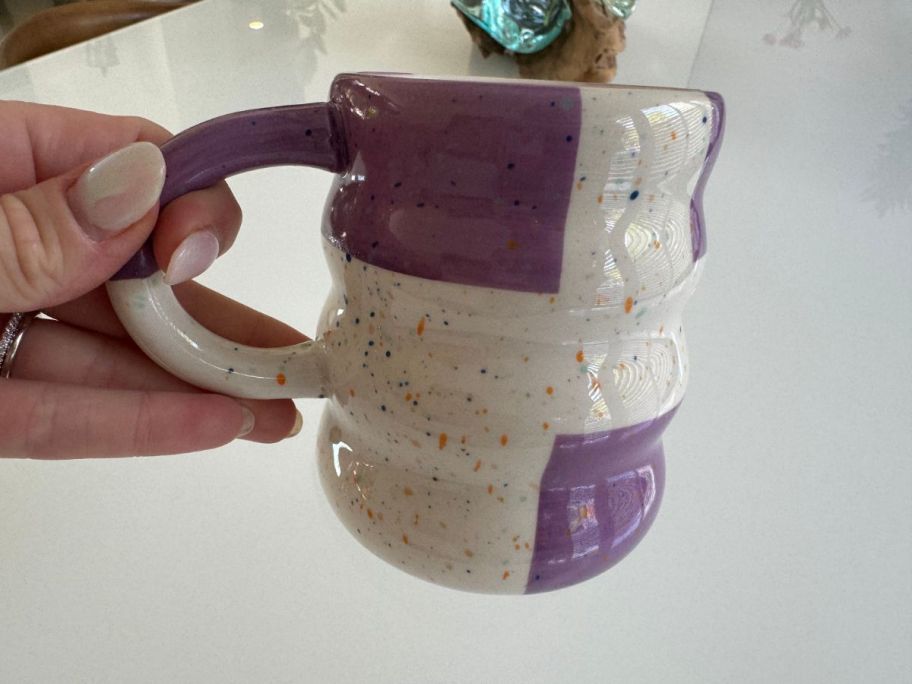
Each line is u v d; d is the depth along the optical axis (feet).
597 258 0.42
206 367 0.54
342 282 0.48
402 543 0.51
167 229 0.48
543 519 0.49
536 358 0.44
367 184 0.45
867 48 1.17
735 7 1.30
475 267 0.42
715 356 0.99
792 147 1.23
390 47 1.52
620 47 1.34
